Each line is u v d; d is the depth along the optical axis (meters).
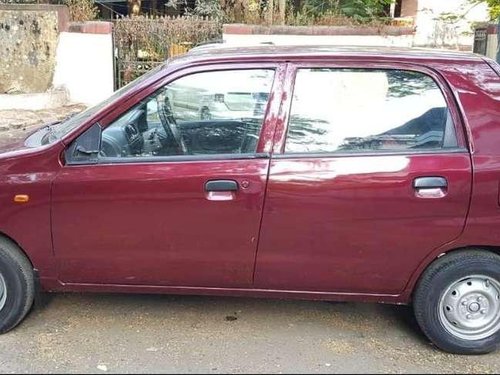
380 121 3.38
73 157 3.38
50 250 3.42
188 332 3.62
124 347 3.43
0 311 3.48
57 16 10.94
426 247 3.33
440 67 3.39
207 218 3.32
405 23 12.27
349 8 12.23
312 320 3.82
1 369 3.17
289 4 12.41
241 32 10.98
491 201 3.26
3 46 10.87
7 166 3.38
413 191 3.26
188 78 3.43
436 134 3.34
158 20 11.27
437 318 3.42
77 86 11.26
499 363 3.40
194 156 3.37
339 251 3.34
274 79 3.39
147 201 3.32
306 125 3.37
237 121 3.40
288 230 3.32
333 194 3.27
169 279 3.45
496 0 8.37
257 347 3.46
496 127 3.32
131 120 3.44
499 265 3.35
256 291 3.47
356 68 3.39
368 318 3.88
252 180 3.28
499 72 3.41
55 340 3.49
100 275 3.46
